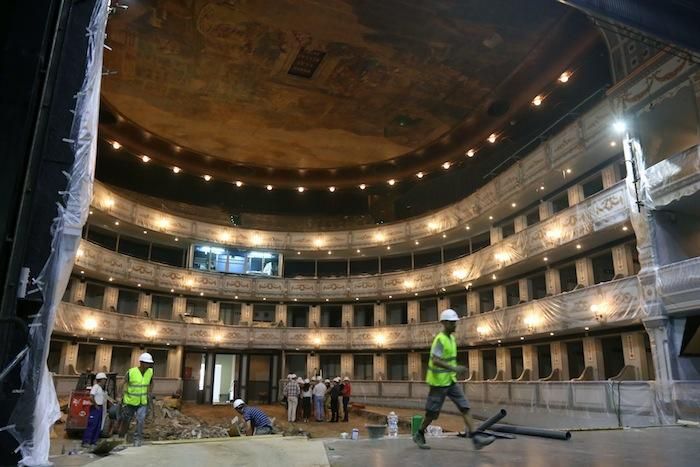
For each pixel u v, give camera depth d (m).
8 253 3.62
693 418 13.19
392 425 13.78
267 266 34.50
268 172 32.97
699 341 15.47
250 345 32.00
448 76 22.25
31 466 3.47
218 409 27.02
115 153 29.69
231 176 32.94
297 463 5.46
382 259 35.41
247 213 36.06
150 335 28.73
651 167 16.41
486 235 29.73
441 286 29.50
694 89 15.01
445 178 32.66
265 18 18.67
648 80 16.50
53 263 3.77
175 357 30.03
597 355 20.20
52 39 4.09
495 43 19.97
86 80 4.18
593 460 5.88
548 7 17.88
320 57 21.09
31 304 3.66
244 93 23.84
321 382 22.92
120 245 31.25
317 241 34.09
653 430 10.53
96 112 4.21
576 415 17.11
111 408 14.48
